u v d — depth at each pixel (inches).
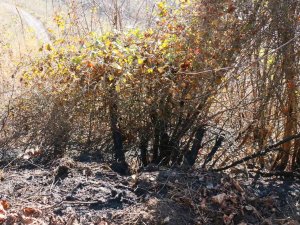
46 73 223.8
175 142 207.0
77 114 218.2
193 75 195.3
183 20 203.3
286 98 197.3
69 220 148.5
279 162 208.7
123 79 189.3
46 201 159.9
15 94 240.8
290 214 167.8
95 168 186.2
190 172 180.2
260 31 193.3
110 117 211.8
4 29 302.7
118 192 163.8
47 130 219.3
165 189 167.5
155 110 205.5
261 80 197.2
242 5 192.5
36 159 207.9
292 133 201.5
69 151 217.9
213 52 194.2
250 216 160.7
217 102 201.3
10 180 177.6
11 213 149.1
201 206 159.2
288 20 190.4
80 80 210.4
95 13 246.2
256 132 203.3
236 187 173.0
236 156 207.6
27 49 264.2
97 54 202.4
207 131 212.8
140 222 149.7
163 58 197.8
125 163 205.8
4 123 225.5
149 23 228.4
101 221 148.9
